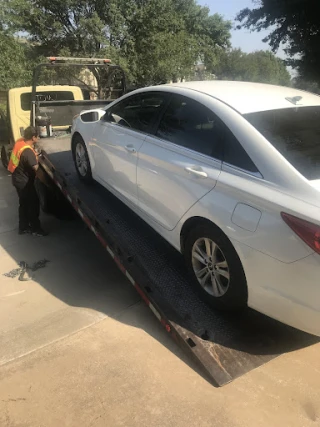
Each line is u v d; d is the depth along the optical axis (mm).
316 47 12211
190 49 26953
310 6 11391
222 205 2691
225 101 3016
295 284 2346
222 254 2773
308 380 2699
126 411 2498
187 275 3402
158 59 24562
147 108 3736
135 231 3949
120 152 3943
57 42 25125
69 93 7980
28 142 5117
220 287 2906
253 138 2678
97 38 23578
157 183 3375
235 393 2604
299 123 2887
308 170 2473
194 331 2914
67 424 2414
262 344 2863
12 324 3461
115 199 4594
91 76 19484
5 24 18125
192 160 3037
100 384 2717
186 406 2521
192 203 2955
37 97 7641
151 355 2986
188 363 2883
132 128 3869
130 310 3621
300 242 2264
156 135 3514
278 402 2533
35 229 5340
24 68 18016
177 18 26031
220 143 2877
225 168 2775
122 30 24375
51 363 2930
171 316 3018
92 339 3201
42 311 3658
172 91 3479
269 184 2500
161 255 3631
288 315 2477
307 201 2305
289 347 2889
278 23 12609
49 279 4258
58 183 5227
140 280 3322
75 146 5105
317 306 2309
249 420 2414
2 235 5402
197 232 2975
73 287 4094
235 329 2953
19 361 2961
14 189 7395
